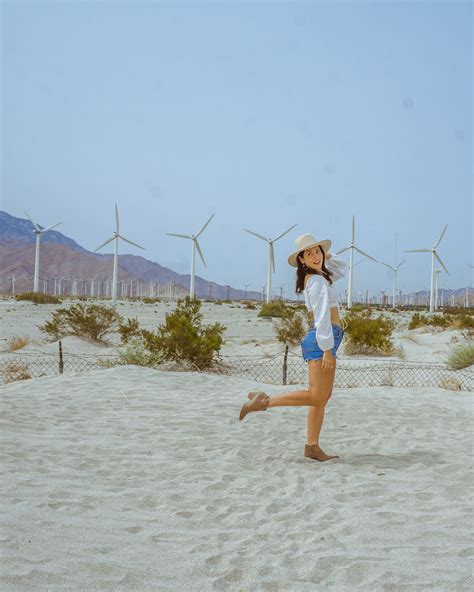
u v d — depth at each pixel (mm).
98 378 11672
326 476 6074
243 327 36250
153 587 3533
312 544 4309
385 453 7152
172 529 4535
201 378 12359
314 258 6688
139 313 46844
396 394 11594
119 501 5129
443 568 3900
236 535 4441
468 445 7574
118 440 7340
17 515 4539
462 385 14602
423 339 25984
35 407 8945
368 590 3600
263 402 6719
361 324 22047
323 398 6668
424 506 5211
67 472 5934
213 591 3529
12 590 3324
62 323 24906
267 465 6484
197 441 7379
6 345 22641
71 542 4125
